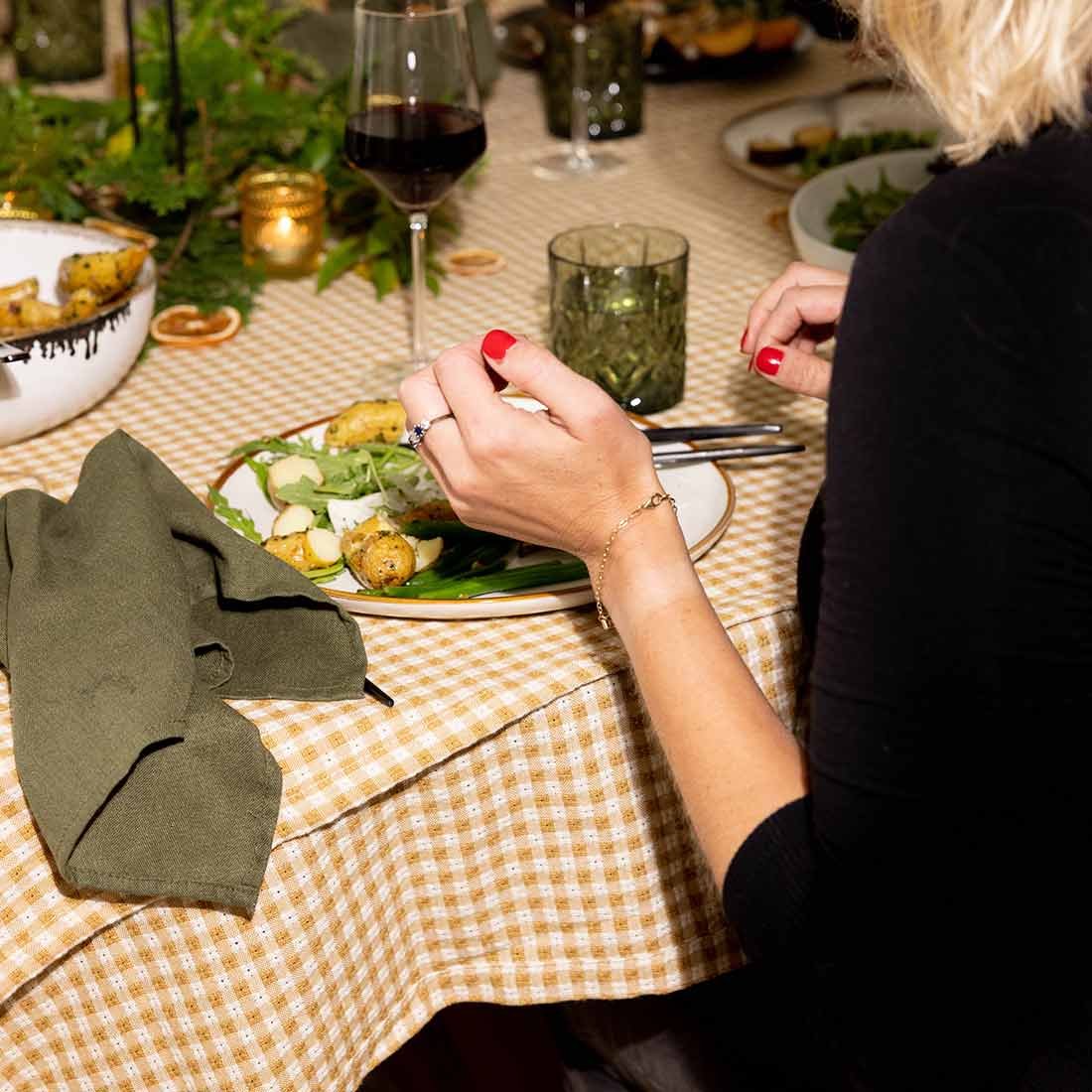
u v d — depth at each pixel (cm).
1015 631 60
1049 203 58
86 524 91
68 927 81
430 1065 160
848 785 65
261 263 149
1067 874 67
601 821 92
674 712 76
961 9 62
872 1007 73
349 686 86
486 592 95
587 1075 119
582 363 121
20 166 153
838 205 152
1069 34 60
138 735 78
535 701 86
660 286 119
